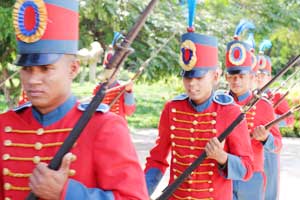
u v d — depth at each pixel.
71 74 2.09
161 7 8.53
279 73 3.47
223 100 3.52
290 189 7.46
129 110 6.53
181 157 3.45
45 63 1.97
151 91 22.33
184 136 3.46
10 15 6.95
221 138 3.19
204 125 3.42
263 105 4.59
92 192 1.98
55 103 2.12
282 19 10.63
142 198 2.05
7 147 2.16
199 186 3.32
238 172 3.21
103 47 8.38
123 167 2.05
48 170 1.88
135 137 11.97
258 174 4.27
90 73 7.36
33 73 1.99
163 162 3.56
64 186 1.90
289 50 11.90
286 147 11.01
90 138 2.06
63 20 2.00
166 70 8.62
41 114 2.15
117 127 2.09
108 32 8.21
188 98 3.51
